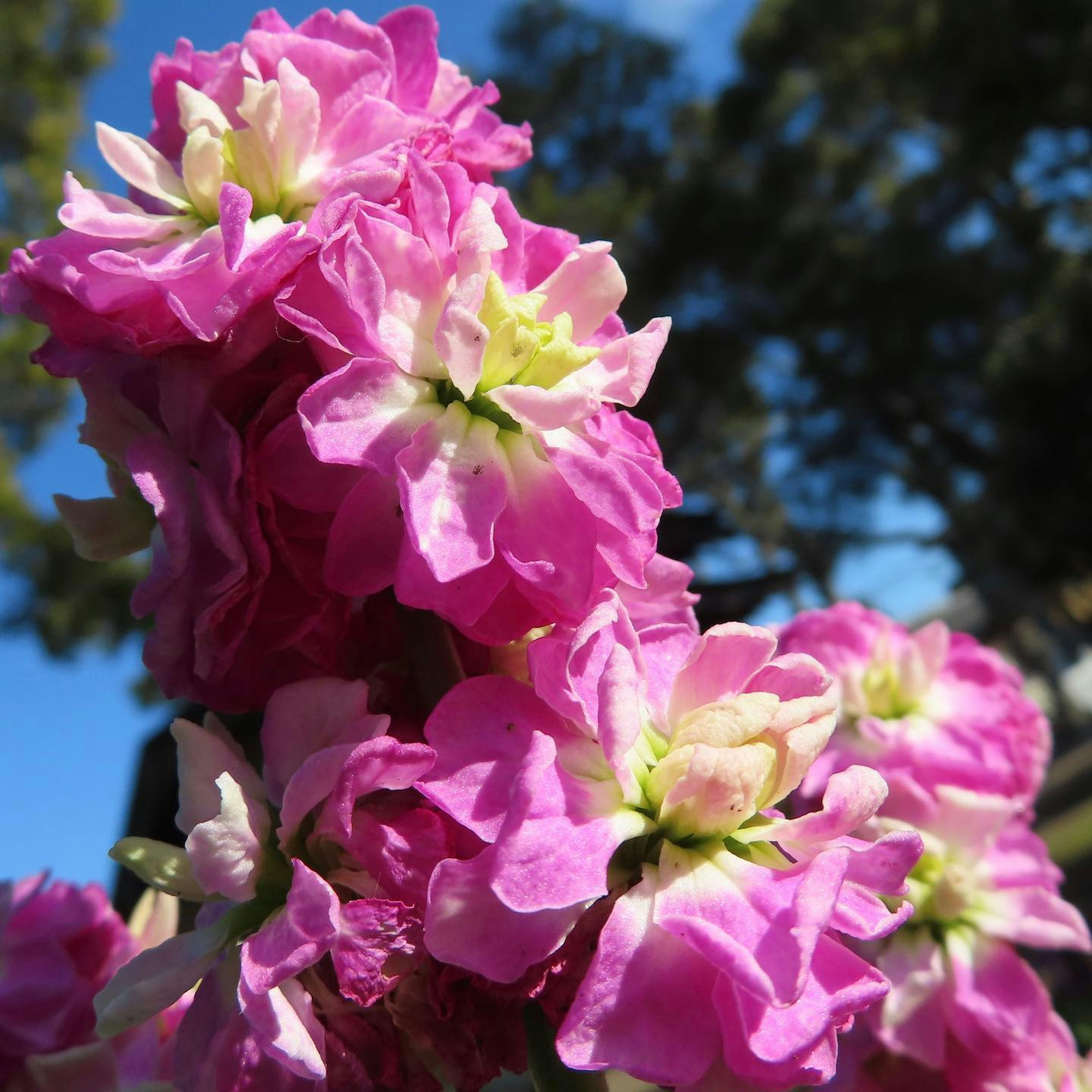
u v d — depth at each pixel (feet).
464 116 0.54
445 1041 0.43
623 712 0.42
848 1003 0.40
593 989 0.40
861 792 0.43
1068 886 3.60
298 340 0.45
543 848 0.40
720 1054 0.42
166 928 0.65
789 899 0.41
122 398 0.46
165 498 0.43
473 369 0.44
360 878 0.43
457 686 0.44
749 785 0.43
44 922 0.63
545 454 0.46
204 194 0.49
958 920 0.70
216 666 0.44
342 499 0.45
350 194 0.44
